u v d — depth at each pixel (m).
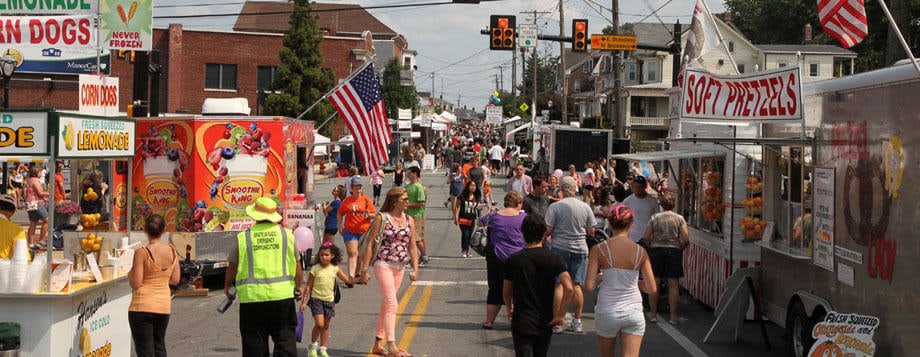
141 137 14.80
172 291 12.70
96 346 8.30
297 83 45.84
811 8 75.25
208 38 52.50
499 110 63.78
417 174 17.11
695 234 13.62
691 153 12.78
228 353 10.02
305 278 14.92
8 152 7.38
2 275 7.41
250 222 14.87
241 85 52.94
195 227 14.51
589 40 28.36
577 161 33.00
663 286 12.88
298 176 17.42
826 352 8.05
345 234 14.59
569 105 105.44
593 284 7.93
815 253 9.02
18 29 17.22
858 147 8.08
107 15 17.25
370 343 10.52
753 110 10.18
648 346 10.58
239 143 14.77
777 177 10.80
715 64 68.38
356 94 15.80
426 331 11.27
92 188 15.34
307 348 10.18
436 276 16.09
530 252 7.54
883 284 7.51
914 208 6.96
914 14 40.31
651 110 75.81
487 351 10.16
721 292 12.03
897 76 7.28
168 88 52.03
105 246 9.31
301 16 46.69
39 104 44.94
